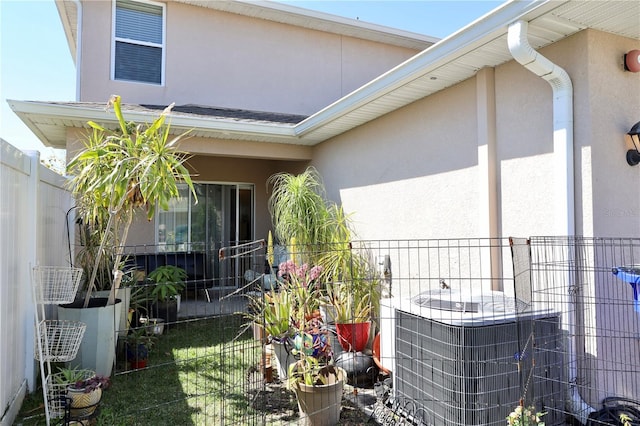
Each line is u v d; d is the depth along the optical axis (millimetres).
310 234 5496
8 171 2982
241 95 8758
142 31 8039
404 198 5145
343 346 4184
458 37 3521
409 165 5055
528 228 3578
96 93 7664
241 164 8656
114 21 7812
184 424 3094
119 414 3242
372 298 4547
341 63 9773
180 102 8258
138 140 3877
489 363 2727
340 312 4312
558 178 3275
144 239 7312
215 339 5145
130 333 4625
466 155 4207
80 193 4656
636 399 3146
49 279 3539
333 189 6855
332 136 6820
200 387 3770
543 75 3234
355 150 6230
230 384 3828
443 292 3506
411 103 5027
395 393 3328
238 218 8680
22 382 3408
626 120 3320
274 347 3984
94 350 3805
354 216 6184
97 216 4594
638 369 3170
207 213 8391
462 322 2709
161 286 5395
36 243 3635
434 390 2912
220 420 3119
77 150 5574
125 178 3680
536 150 3516
